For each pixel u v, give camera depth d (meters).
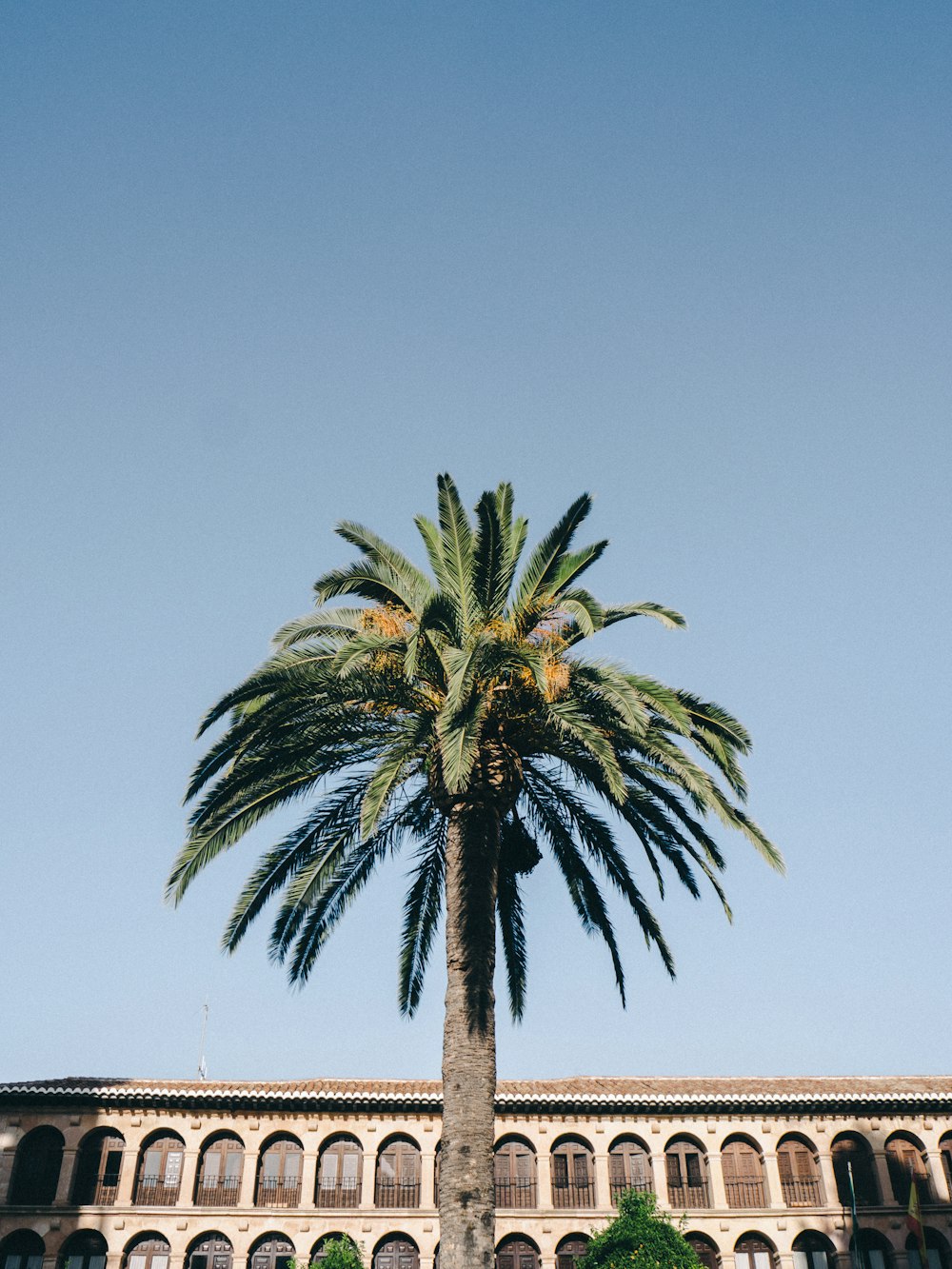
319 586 22.89
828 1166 45.81
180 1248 42.44
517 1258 43.66
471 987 21.39
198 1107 45.03
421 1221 43.44
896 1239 44.47
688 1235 44.47
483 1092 20.69
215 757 22.62
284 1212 43.31
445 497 23.69
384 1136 45.06
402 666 22.41
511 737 22.83
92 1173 43.91
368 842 25.78
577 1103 45.78
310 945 26.00
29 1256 42.16
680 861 25.56
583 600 21.61
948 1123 46.81
